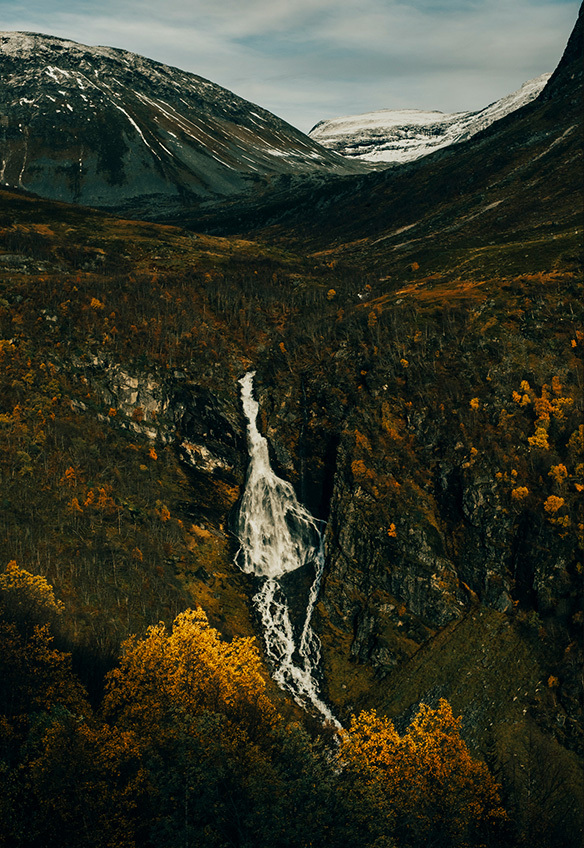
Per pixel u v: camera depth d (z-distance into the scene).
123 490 141.38
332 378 165.25
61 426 146.88
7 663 82.56
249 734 79.38
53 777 64.69
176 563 133.00
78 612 109.19
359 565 138.00
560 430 143.00
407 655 126.00
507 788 90.19
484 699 116.50
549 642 120.81
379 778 74.62
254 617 133.38
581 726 109.94
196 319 185.25
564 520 129.00
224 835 64.44
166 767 69.69
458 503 139.88
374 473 144.88
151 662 88.25
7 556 114.38
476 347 163.38
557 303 175.50
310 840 63.88
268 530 150.88
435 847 73.19
